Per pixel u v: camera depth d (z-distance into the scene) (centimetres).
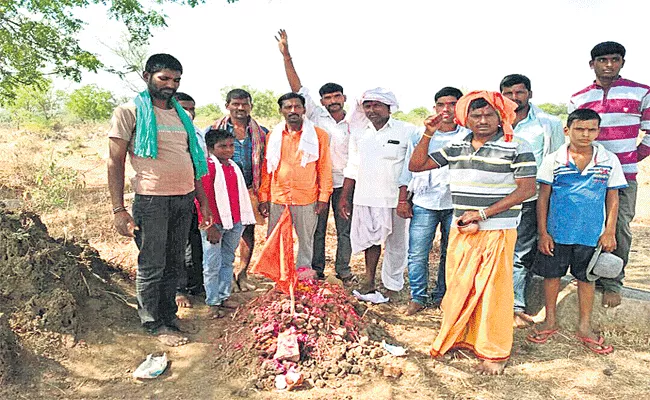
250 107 550
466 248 419
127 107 408
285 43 589
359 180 538
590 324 461
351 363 406
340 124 599
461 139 427
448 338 423
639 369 412
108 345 421
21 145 1688
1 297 416
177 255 449
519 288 493
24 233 445
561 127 500
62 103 3284
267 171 543
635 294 485
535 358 430
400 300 565
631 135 468
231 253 511
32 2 1124
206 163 457
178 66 417
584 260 443
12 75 1186
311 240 557
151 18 1220
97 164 1518
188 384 386
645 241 820
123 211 409
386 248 564
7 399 354
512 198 404
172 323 461
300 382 380
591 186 432
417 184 508
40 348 397
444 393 376
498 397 372
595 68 466
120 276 539
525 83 475
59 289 430
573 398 371
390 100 518
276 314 436
